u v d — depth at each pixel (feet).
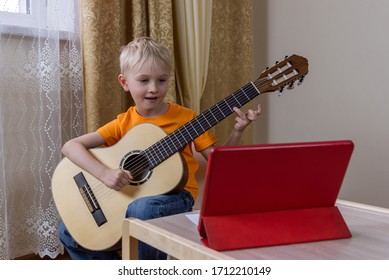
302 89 9.01
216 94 8.54
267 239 2.76
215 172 2.61
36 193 6.46
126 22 7.18
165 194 4.70
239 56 8.82
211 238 2.70
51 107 6.38
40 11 6.27
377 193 8.23
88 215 4.83
